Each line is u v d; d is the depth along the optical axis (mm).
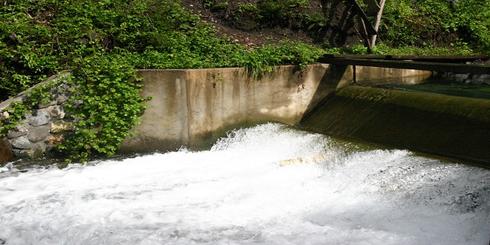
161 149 8930
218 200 6637
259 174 7574
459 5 14766
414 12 14000
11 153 8297
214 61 9547
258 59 9516
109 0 10867
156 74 8750
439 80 11773
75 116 8578
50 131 8516
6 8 9984
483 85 10961
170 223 5945
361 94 9906
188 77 8680
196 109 8883
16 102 8242
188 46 10227
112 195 6852
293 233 5617
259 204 6488
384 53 11539
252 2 12648
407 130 8320
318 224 5844
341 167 7398
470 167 6285
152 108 8844
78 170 7961
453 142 7492
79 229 5816
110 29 9930
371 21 12312
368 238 5387
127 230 5766
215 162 8336
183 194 6879
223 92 9148
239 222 5961
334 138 8461
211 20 12031
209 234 5645
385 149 7652
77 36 9484
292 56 9891
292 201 6539
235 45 10680
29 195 6852
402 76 11367
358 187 6699
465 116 7848
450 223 5535
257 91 9539
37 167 8070
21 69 9039
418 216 5793
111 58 9234
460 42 13773
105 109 8586
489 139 7152
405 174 6594
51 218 6125
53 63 8984
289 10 12547
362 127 9094
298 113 10109
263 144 8875
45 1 10328
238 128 9438
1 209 6363
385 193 6402
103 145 8656
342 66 10453
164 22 10656
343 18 12781
